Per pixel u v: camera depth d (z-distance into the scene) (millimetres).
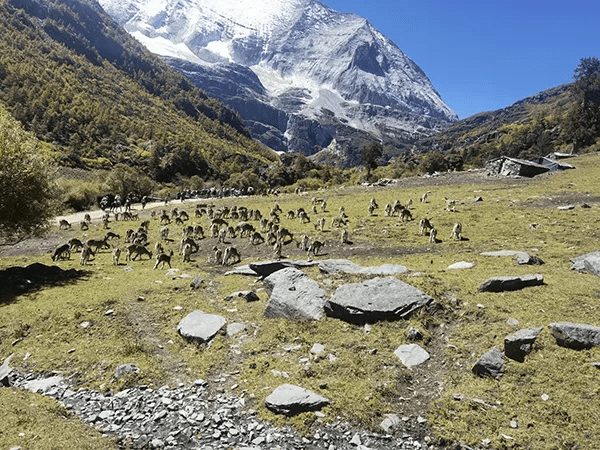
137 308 19016
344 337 15578
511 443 10531
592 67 121375
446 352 14172
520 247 26125
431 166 105438
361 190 64938
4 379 14383
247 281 21922
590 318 14492
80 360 15305
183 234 38000
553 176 54969
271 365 14359
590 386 11742
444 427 11336
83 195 75375
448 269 21125
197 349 15805
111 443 11031
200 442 11250
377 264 23656
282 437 11352
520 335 13531
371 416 11898
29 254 33719
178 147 194625
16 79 181375
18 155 25219
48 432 11008
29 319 18266
